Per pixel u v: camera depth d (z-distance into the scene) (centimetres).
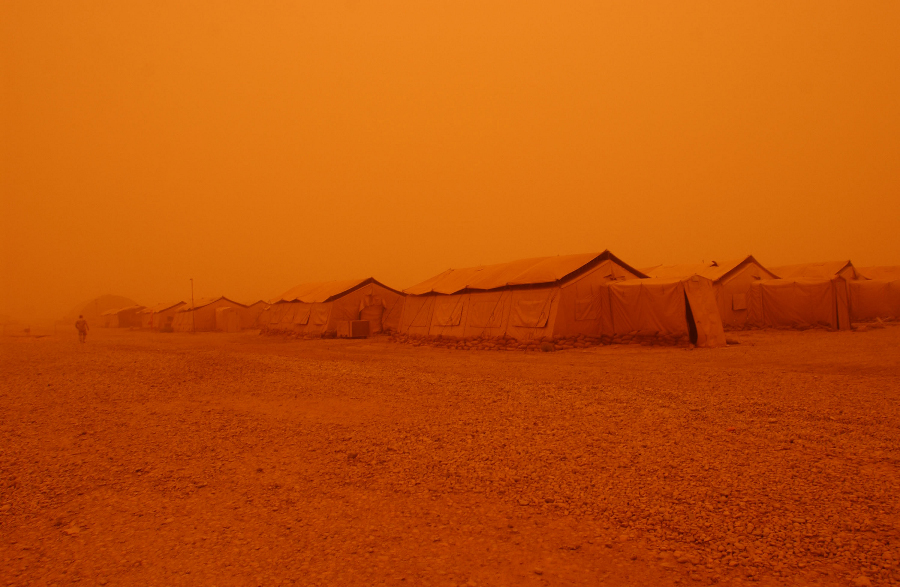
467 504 597
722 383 1259
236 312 5856
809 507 541
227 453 830
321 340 3681
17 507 627
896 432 793
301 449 839
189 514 596
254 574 457
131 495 660
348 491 652
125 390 1484
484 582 434
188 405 1241
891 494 564
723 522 517
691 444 768
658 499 579
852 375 1329
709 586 413
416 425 955
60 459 820
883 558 438
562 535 512
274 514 589
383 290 4169
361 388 1393
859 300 3612
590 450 759
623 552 473
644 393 1159
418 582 436
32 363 2269
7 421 1110
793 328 3172
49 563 486
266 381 1577
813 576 420
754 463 677
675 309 2289
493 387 1316
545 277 2548
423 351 2622
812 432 809
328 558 482
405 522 557
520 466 709
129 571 468
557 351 2309
